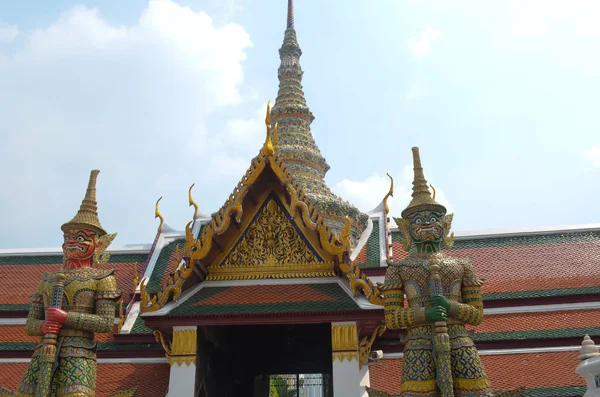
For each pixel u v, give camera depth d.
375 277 17.52
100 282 11.44
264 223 14.59
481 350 14.61
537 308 15.80
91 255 12.02
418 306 10.52
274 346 18.38
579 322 15.20
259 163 14.23
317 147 23.34
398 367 14.32
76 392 10.41
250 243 14.48
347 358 12.52
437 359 9.82
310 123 24.34
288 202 14.58
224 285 14.05
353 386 12.27
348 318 12.76
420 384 9.97
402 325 10.42
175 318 12.98
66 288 11.21
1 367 15.42
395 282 10.93
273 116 23.97
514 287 16.91
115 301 11.54
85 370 10.73
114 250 21.06
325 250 13.69
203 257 13.42
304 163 22.05
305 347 18.36
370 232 20.06
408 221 11.70
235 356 17.05
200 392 13.20
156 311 13.06
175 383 12.66
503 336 14.88
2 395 10.87
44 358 10.23
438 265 10.77
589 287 16.38
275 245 14.40
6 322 17.11
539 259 18.20
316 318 12.82
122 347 15.44
